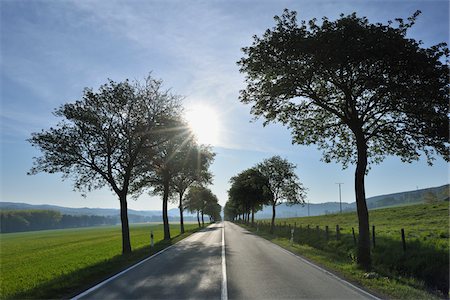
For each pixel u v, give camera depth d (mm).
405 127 17016
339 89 17969
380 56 14148
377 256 17703
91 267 16062
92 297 9711
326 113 19609
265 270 13914
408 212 46781
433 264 14281
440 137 15727
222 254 20016
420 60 13805
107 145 23656
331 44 14492
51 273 17609
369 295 9438
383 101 16297
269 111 18172
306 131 19891
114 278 12781
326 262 16062
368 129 17797
